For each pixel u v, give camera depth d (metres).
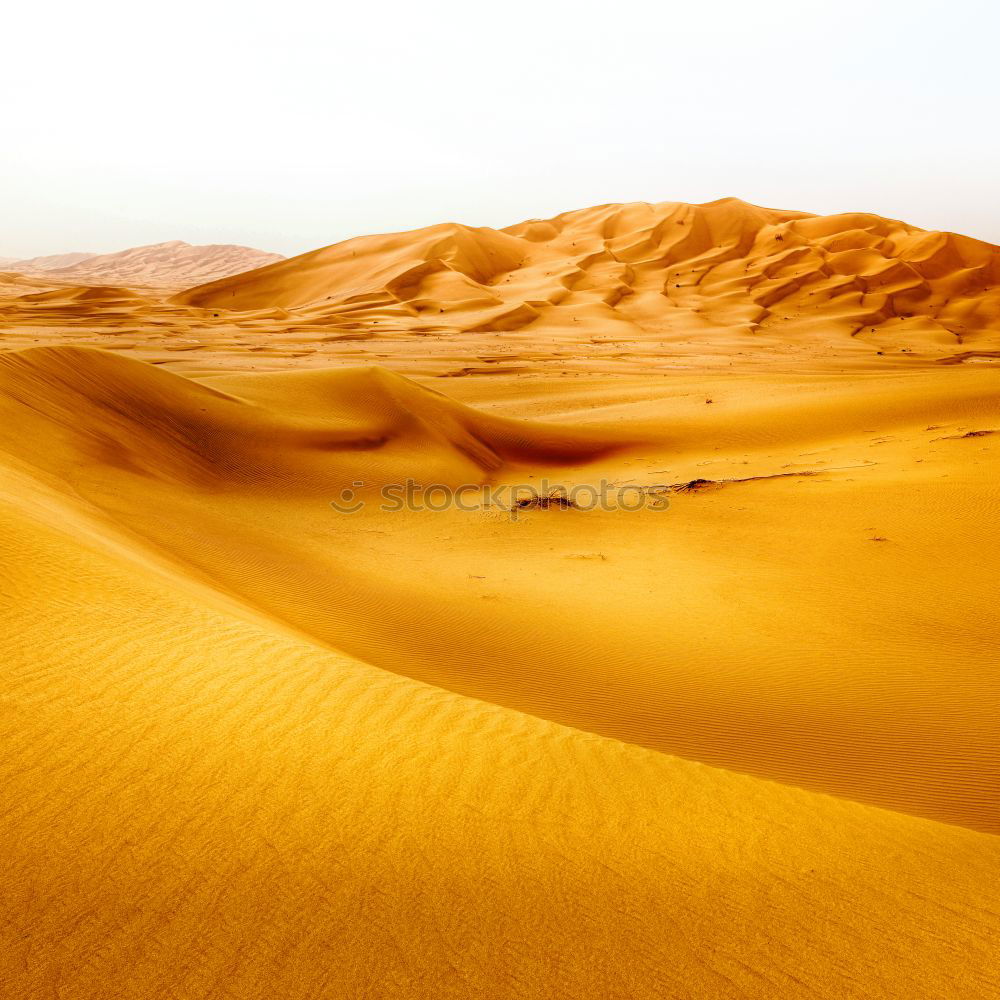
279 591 13.77
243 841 4.15
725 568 16.56
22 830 4.07
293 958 3.34
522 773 5.28
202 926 3.49
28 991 3.08
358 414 32.69
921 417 33.44
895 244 178.12
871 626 12.95
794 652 11.89
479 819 4.62
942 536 16.95
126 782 4.61
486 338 101.69
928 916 4.04
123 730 5.20
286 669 6.59
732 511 21.19
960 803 7.27
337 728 5.63
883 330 130.00
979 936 3.87
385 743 5.50
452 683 9.98
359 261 177.88
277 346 80.69
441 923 3.63
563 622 13.21
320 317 119.69
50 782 4.52
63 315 110.88
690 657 11.63
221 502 22.47
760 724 9.23
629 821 4.79
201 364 60.62
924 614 13.34
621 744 6.14
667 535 19.55
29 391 22.81
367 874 3.96
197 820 4.30
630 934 3.66
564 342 99.25
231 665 6.51
